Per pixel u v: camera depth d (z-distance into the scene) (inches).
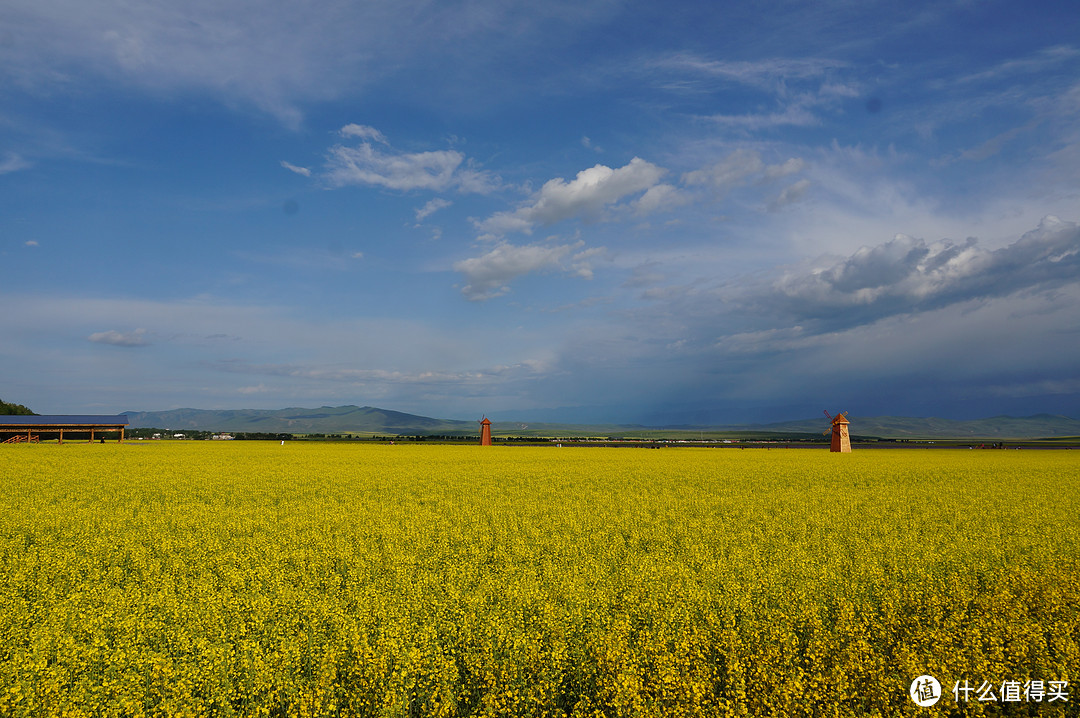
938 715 274.8
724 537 695.7
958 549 612.1
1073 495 1163.9
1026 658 324.5
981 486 1346.0
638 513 906.1
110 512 885.2
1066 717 287.0
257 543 656.4
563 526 791.7
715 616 377.1
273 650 340.5
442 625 373.7
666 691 291.9
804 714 279.7
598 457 2492.6
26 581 492.1
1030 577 478.3
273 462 2054.6
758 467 1903.3
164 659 309.6
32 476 1470.2
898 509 981.2
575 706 295.4
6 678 301.3
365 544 651.5
